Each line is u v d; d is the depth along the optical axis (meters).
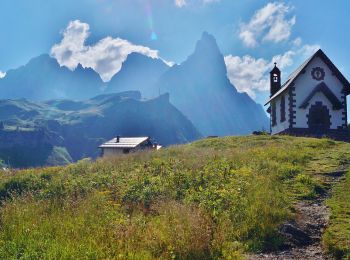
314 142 29.77
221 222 12.81
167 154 28.86
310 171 20.20
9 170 29.27
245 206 14.12
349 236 12.11
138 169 22.48
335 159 22.81
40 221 12.13
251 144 32.88
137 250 10.12
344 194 16.39
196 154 26.36
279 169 19.78
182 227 11.30
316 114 43.16
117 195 17.19
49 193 19.52
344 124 43.22
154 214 14.38
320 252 11.71
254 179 17.41
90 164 27.30
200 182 17.70
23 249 9.96
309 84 43.62
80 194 18.16
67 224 11.80
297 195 16.33
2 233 11.12
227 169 19.55
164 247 10.69
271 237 12.46
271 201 14.62
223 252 10.83
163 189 17.30
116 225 11.71
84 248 9.75
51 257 9.27
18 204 14.58
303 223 13.57
